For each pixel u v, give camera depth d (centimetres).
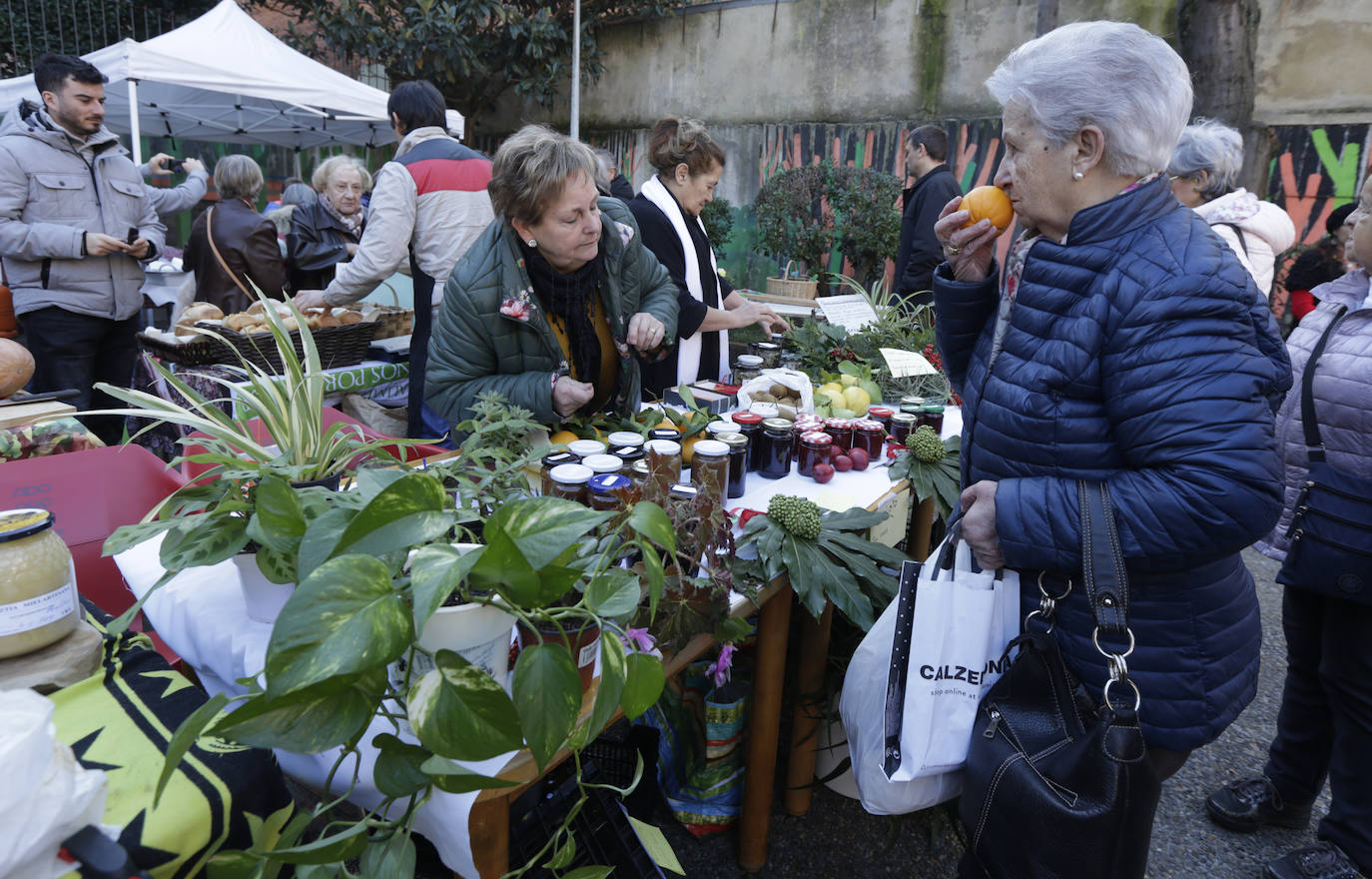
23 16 953
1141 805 112
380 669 72
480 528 110
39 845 61
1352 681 180
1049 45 120
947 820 198
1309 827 224
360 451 130
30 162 343
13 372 198
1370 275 183
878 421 238
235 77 585
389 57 930
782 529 160
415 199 299
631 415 196
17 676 94
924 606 131
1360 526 170
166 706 96
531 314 187
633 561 126
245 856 74
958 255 152
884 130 804
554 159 171
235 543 105
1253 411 110
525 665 71
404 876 76
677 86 937
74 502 163
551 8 977
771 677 178
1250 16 518
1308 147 603
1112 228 119
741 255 918
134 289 378
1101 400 121
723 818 201
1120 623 116
